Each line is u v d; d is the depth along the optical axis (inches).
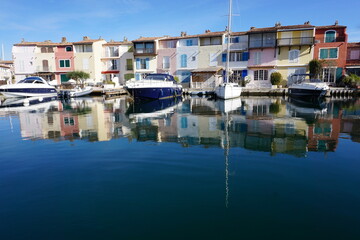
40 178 219.3
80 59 1760.6
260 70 1422.2
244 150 295.0
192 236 140.0
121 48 1755.7
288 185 200.2
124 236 140.2
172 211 164.4
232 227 147.6
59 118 574.9
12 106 879.7
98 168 240.5
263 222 152.1
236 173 224.8
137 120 533.6
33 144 335.3
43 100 1146.7
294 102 926.4
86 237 139.7
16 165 252.7
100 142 340.8
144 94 939.3
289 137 360.8
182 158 266.8
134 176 220.7
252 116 576.1
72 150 302.0
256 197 181.8
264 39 1390.3
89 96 1384.1
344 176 217.0
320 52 1318.9
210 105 843.4
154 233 142.6
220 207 168.9
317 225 148.6
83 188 198.5
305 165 243.8
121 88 1509.6
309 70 1320.1
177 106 822.5
